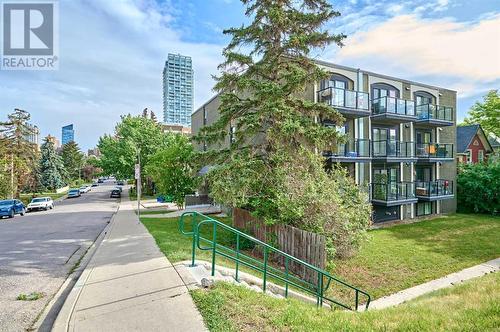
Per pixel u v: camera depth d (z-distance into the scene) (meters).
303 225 9.52
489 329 3.87
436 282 8.98
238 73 11.79
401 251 12.01
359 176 17.80
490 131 34.81
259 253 10.06
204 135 12.27
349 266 10.05
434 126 21.62
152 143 38.47
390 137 19.59
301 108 11.19
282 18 10.81
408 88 20.44
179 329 3.87
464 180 23.12
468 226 17.34
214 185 10.18
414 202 19.00
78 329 3.92
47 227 15.09
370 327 4.12
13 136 38.09
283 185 10.06
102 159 43.56
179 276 5.79
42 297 5.61
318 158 11.18
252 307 4.53
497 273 8.20
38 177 45.97
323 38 11.05
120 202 32.25
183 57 153.62
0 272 7.21
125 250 8.43
